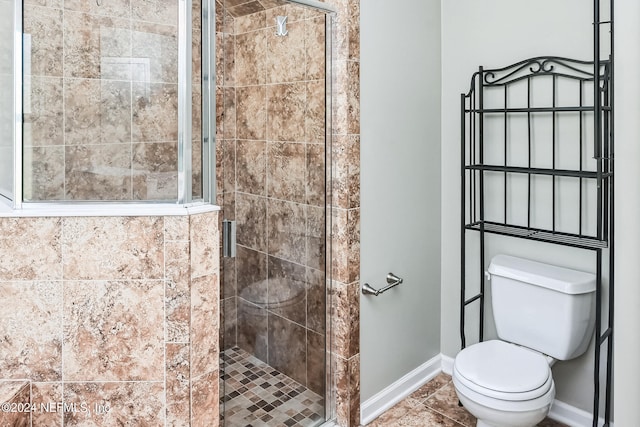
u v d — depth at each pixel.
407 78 2.51
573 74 2.21
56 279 1.69
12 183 1.69
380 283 2.45
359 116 2.26
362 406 2.40
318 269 2.31
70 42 1.63
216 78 1.93
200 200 1.82
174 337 1.75
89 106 1.66
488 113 2.53
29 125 1.65
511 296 2.29
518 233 2.29
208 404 1.84
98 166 1.69
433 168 2.72
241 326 2.10
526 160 2.40
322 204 2.29
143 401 1.76
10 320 1.70
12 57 1.63
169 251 1.72
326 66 2.24
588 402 2.28
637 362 1.48
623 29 1.45
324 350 2.36
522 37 2.37
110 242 1.70
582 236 2.14
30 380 1.72
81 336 1.72
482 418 1.96
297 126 2.18
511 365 2.04
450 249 2.77
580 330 2.13
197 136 1.79
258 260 2.11
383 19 2.36
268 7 2.04
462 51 2.62
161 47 1.70
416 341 2.70
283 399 2.23
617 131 1.48
